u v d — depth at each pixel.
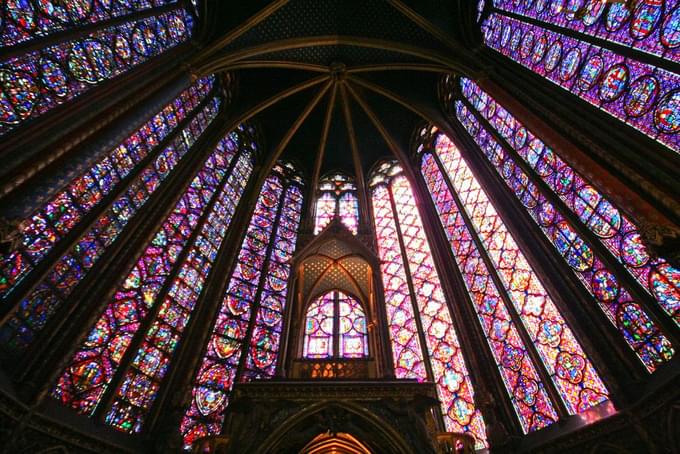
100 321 7.66
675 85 5.99
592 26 7.96
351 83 16.62
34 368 6.02
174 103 11.52
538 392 8.22
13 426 5.38
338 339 11.38
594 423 6.54
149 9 10.16
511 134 10.94
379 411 7.70
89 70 7.74
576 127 7.69
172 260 10.23
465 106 14.12
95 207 7.75
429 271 13.29
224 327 10.96
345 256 12.84
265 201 15.92
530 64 10.13
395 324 12.76
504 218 10.27
